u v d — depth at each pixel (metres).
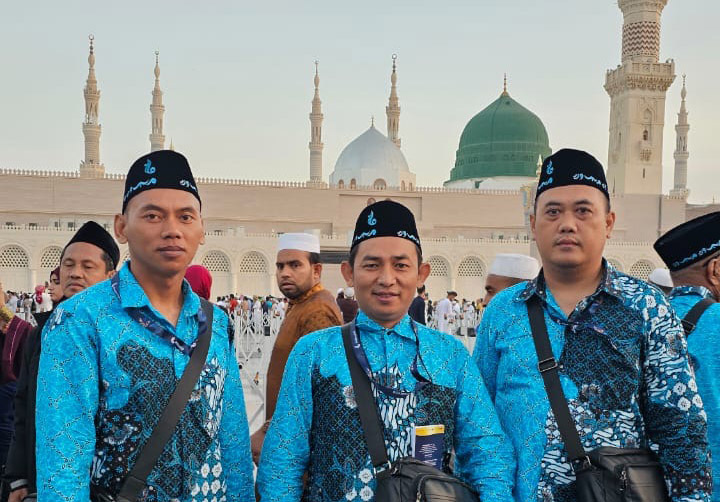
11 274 45.19
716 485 3.16
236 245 49.75
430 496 2.40
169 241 2.52
